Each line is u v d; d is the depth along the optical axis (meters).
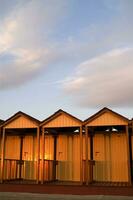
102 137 19.66
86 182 16.17
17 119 18.19
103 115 16.75
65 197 15.01
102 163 19.22
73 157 19.89
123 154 18.92
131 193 15.22
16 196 15.35
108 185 15.95
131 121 16.27
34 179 20.00
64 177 19.75
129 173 15.80
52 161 19.44
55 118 17.52
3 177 18.12
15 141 21.44
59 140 20.53
